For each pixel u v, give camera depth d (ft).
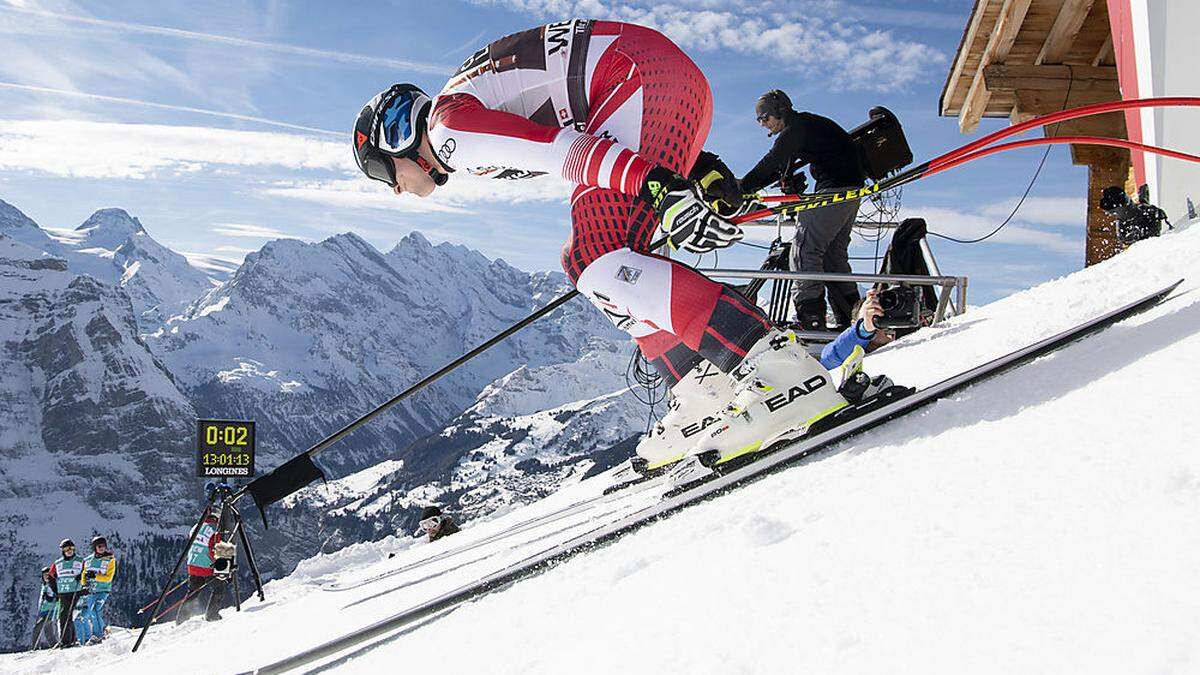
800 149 19.36
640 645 4.36
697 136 9.00
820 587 4.24
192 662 10.48
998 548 3.96
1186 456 4.14
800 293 19.88
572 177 8.14
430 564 13.14
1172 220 22.38
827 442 7.47
